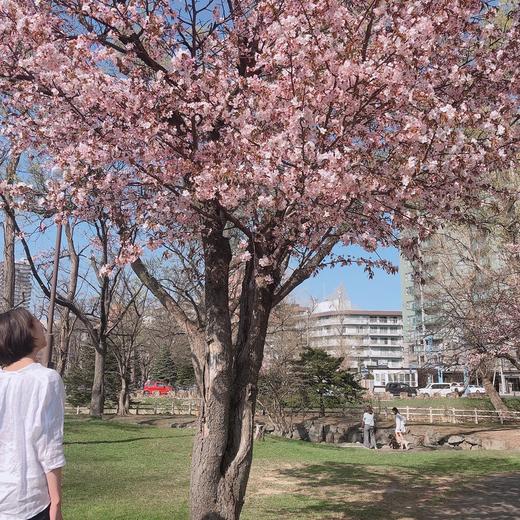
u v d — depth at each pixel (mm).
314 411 26234
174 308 5977
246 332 5680
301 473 10977
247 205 5059
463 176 4984
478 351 18125
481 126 4938
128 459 11750
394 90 4605
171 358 41938
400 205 4957
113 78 5070
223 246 5629
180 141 5195
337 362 24703
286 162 4609
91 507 7344
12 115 5980
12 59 5363
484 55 5531
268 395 21672
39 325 2656
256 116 4816
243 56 5863
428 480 10508
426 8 4887
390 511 7797
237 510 5082
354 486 9773
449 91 5473
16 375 2393
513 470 11836
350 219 5227
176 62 4902
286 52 4637
